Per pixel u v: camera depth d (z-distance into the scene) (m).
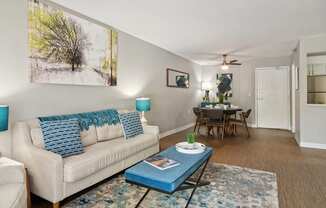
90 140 2.93
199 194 2.38
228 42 4.76
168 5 2.81
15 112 2.42
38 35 2.59
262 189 2.51
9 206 1.36
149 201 2.24
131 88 4.29
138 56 4.46
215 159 3.64
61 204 2.16
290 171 3.08
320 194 2.39
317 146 4.41
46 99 2.74
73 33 3.03
